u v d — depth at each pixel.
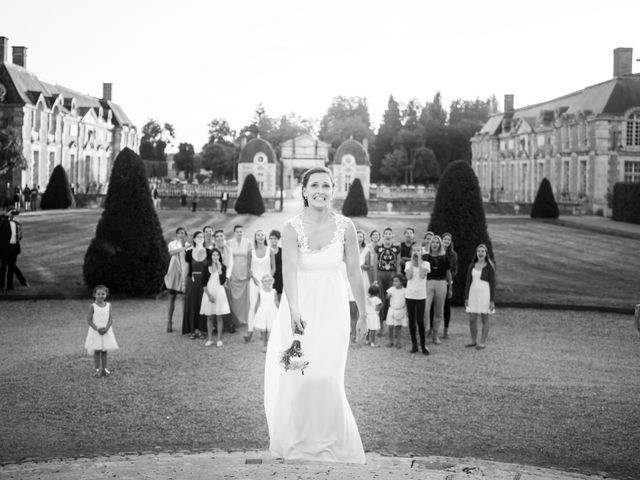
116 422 9.33
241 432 8.96
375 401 10.34
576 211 56.56
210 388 10.94
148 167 119.56
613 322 16.84
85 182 69.81
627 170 56.34
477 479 4.88
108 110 76.62
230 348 13.70
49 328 15.41
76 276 21.88
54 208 51.41
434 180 113.56
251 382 11.29
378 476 4.54
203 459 6.39
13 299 18.75
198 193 71.75
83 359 12.70
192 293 14.67
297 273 5.25
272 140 135.38
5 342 14.04
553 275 24.36
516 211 56.88
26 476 5.46
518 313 17.86
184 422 9.34
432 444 8.59
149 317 16.91
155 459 6.75
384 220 48.00
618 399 10.53
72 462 7.01
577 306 18.33
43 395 10.51
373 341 14.12
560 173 64.12
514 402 10.36
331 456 5.16
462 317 17.38
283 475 4.49
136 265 19.39
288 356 5.01
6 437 8.71
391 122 117.75
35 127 57.56
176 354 13.15
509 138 79.19
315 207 5.25
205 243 14.74
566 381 11.55
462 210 18.70
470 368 12.37
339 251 5.27
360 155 74.12
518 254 29.75
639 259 28.75
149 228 19.69
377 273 15.21
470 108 128.75
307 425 5.16
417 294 13.34
